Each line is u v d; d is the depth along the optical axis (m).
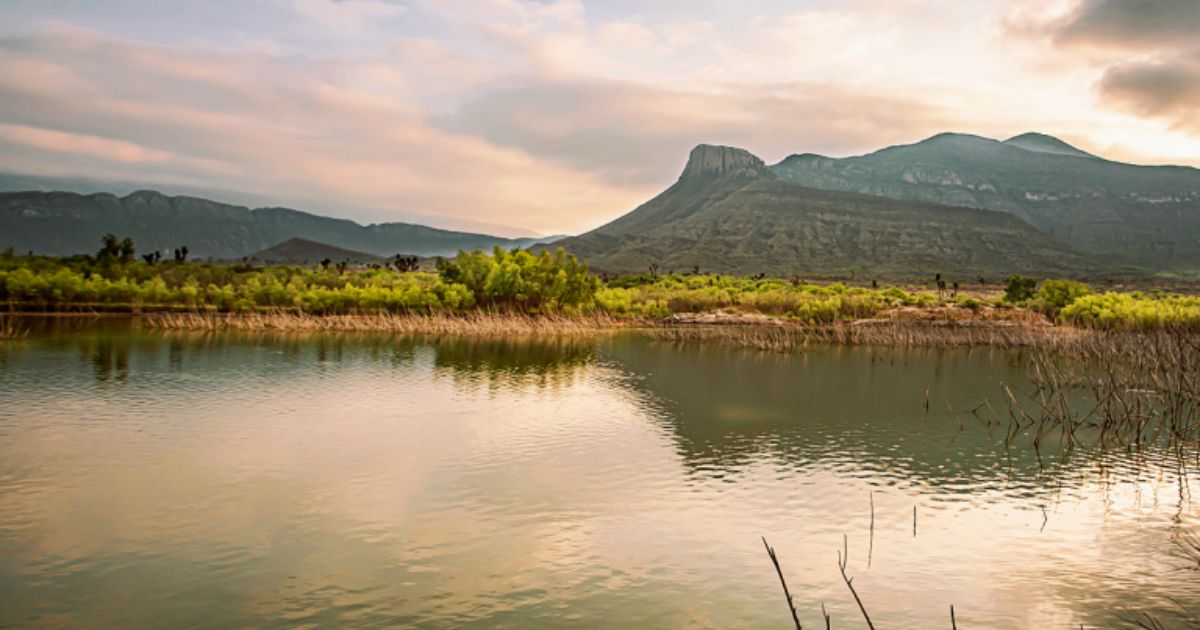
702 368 47.47
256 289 74.38
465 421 30.00
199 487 20.98
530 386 38.75
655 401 35.50
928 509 20.38
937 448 27.09
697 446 26.83
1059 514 20.09
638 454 25.50
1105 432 29.52
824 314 80.50
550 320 73.56
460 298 75.81
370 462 23.84
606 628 13.73
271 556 16.55
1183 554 17.47
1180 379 29.33
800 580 15.89
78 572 15.50
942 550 17.56
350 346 53.44
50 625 13.38
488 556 16.80
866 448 26.97
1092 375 44.28
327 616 13.98
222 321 63.72
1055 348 55.28
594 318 76.62
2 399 31.28
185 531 17.83
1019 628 13.99
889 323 75.81
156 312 71.06
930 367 49.50
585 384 39.84
